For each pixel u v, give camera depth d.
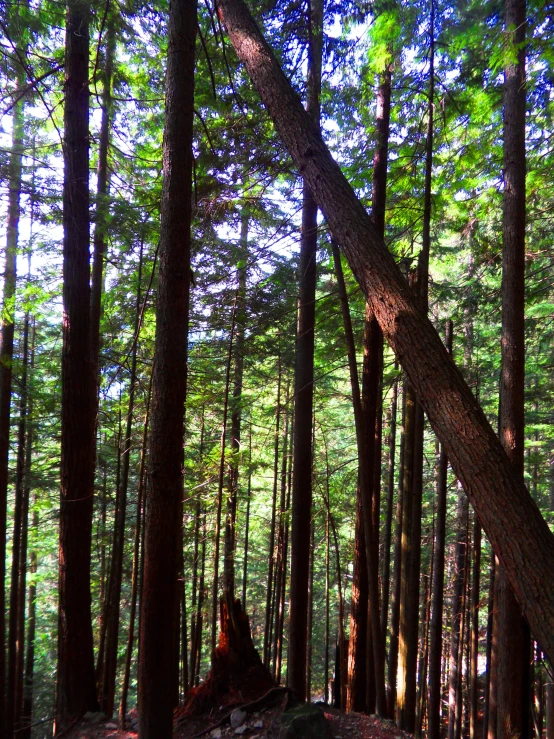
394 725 4.46
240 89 6.00
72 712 4.93
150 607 3.55
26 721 10.42
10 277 7.84
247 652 5.17
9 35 5.36
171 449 3.62
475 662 10.50
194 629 9.62
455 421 2.02
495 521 1.82
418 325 2.28
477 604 9.95
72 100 5.45
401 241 7.53
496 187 7.55
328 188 2.84
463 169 7.31
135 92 8.64
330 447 14.36
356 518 6.18
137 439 7.34
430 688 7.48
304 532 6.30
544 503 13.84
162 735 3.50
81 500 5.15
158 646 3.54
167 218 3.71
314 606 16.53
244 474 10.20
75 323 5.27
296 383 6.58
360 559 6.07
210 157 5.84
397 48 5.33
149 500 3.60
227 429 10.02
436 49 5.71
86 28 5.43
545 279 7.73
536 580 1.66
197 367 9.09
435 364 2.16
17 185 6.48
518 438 5.21
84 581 5.12
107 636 6.46
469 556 12.14
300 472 6.36
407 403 6.75
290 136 3.11
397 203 6.97
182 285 3.72
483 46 5.72
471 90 6.41
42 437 11.05
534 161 7.18
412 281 5.79
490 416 11.80
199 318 7.71
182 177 3.76
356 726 4.44
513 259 5.40
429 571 14.11
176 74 3.80
